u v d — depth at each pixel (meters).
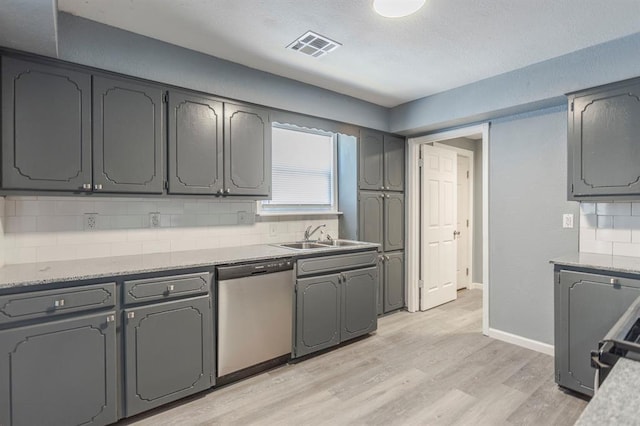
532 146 3.00
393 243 4.00
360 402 2.20
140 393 2.00
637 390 0.73
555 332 2.33
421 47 2.47
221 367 2.33
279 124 3.50
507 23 2.14
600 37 2.30
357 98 3.57
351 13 2.04
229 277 2.35
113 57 2.20
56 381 1.76
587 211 2.70
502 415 2.05
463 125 3.53
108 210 2.46
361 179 3.68
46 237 2.23
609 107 2.34
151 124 2.34
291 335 2.70
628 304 2.02
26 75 1.93
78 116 2.08
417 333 3.37
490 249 3.27
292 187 3.60
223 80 2.66
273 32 2.27
